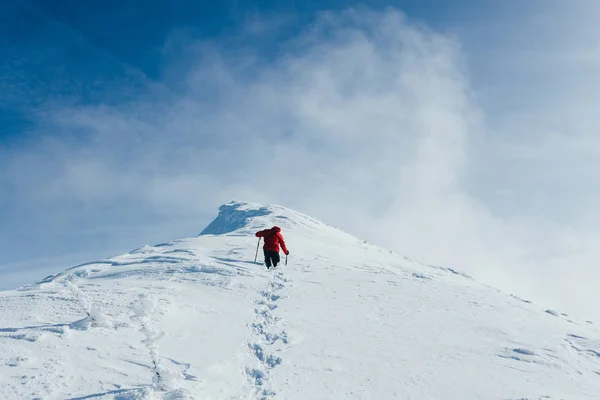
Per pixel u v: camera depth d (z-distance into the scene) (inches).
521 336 446.9
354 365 349.7
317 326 433.7
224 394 288.0
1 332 330.3
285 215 1374.3
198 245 895.1
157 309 417.1
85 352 305.6
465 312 512.4
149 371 289.7
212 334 386.9
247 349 366.6
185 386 280.7
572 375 366.9
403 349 390.6
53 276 700.7
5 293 478.6
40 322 359.3
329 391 305.6
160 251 871.1
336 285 602.9
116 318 378.6
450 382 332.8
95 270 708.7
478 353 395.5
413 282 644.7
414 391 314.2
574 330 489.7
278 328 420.8
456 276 862.5
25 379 256.8
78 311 393.7
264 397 291.7
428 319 478.0
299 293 553.3
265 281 605.9
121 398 247.0
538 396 319.9
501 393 321.4
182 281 577.3
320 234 1182.3
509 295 677.3
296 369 335.9
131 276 617.3
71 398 244.2
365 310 496.7
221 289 549.0
